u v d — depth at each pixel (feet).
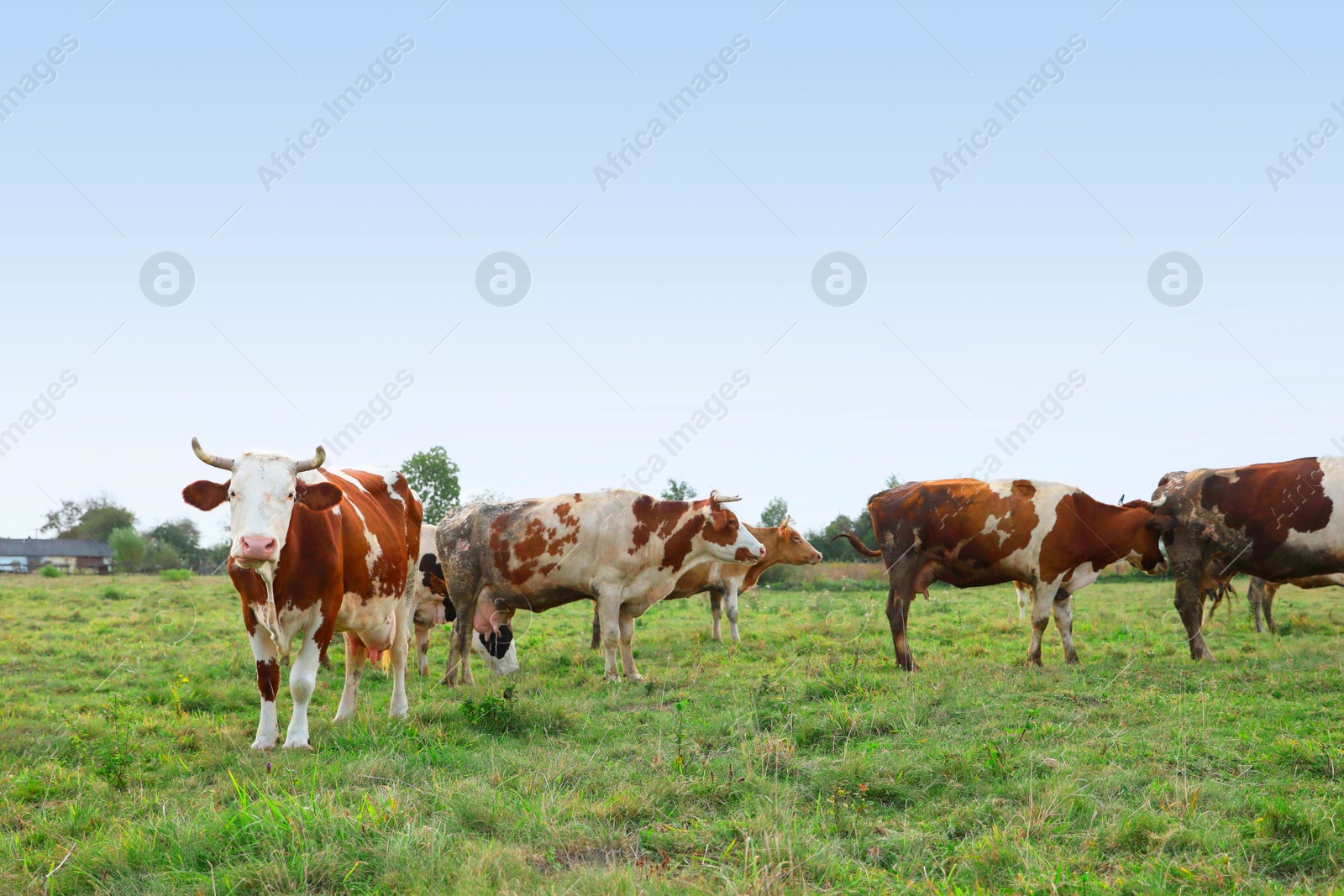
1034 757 22.47
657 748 24.80
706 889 15.25
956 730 26.55
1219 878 15.51
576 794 20.66
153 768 25.12
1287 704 28.91
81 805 21.24
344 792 20.62
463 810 19.03
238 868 16.22
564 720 28.68
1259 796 19.44
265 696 26.71
